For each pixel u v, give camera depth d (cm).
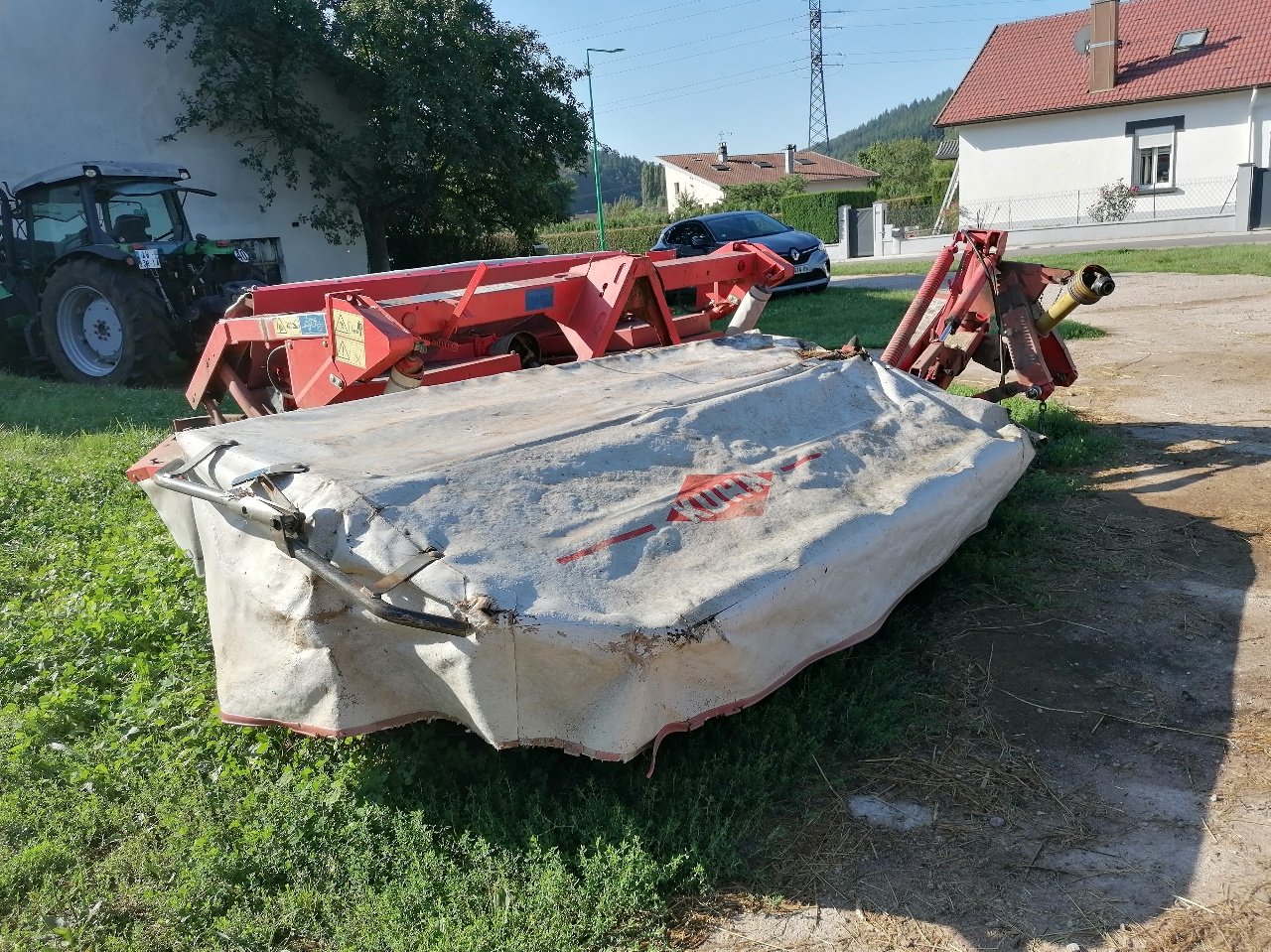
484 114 1806
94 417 807
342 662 264
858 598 306
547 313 446
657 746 251
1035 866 258
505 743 247
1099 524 477
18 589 457
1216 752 300
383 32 1764
